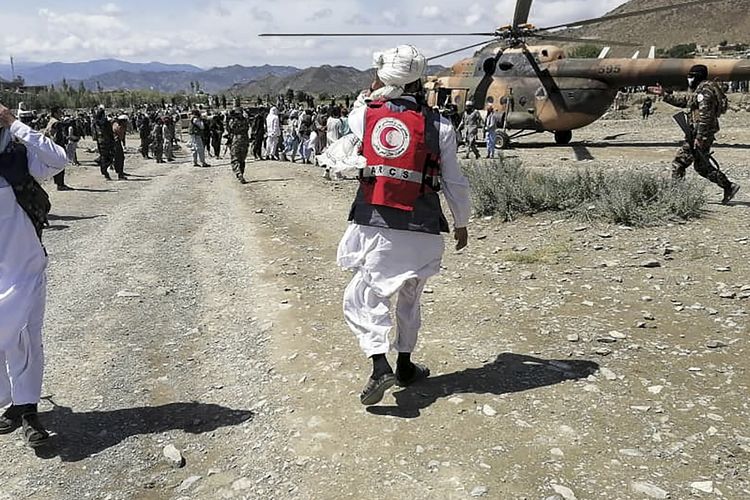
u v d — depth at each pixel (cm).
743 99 3453
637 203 852
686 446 337
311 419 386
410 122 364
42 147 362
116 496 328
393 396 407
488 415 375
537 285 611
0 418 396
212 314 596
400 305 400
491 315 538
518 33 2247
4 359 375
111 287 696
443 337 497
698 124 892
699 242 716
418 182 365
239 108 1625
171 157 2591
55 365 492
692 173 1355
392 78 366
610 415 370
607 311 533
